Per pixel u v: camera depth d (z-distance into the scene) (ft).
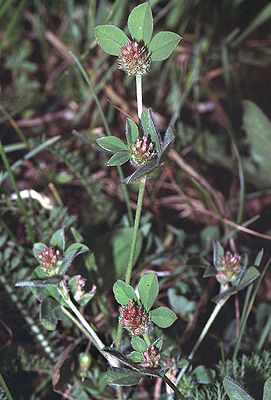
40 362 1.20
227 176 1.65
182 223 1.55
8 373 1.19
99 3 1.82
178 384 1.07
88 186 1.43
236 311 1.31
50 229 1.31
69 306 1.02
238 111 1.70
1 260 1.23
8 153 1.57
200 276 1.34
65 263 0.97
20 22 1.86
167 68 1.76
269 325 1.20
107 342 1.21
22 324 1.25
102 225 1.44
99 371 1.17
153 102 1.78
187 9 1.75
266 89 1.83
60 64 1.84
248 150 1.64
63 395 1.15
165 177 1.57
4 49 1.82
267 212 1.56
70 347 1.14
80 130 1.68
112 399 1.16
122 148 0.92
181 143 1.64
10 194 1.34
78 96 1.75
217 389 1.07
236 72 1.82
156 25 1.83
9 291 1.21
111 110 1.68
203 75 1.74
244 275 1.05
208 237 1.43
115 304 1.28
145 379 1.18
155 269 1.41
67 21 1.86
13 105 1.69
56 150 1.41
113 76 1.73
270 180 1.59
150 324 0.93
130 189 1.57
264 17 1.67
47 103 1.74
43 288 1.01
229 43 1.78
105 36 0.94
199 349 1.23
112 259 1.26
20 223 1.40
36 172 1.53
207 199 1.53
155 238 1.42
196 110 1.67
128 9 1.69
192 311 1.28
